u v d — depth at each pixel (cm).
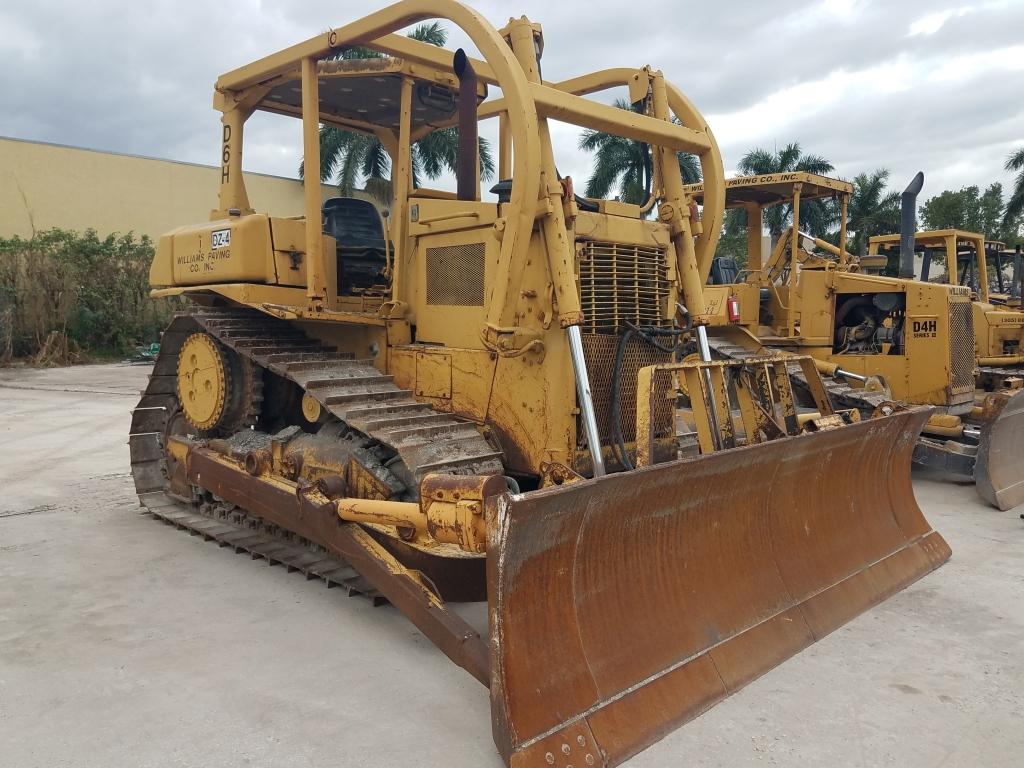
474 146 484
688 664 341
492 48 425
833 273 953
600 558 327
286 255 570
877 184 3469
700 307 520
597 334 474
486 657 335
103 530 619
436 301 517
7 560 539
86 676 366
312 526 456
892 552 498
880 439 488
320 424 571
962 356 909
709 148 543
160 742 310
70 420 1262
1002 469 729
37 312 2589
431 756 303
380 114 664
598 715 299
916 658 392
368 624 434
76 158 3244
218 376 588
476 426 484
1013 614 451
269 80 593
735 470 376
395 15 470
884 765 299
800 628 401
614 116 473
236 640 410
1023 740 318
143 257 2862
